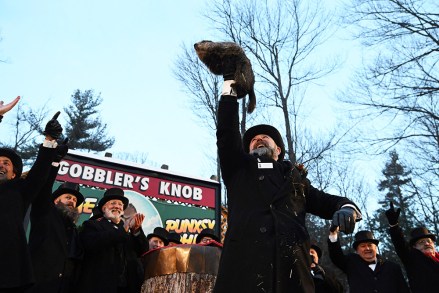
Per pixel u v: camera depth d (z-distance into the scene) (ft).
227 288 8.68
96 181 32.91
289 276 8.71
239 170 10.19
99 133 131.54
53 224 16.39
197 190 36.65
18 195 13.19
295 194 10.12
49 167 13.58
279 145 11.69
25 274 12.21
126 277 17.31
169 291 17.02
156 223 33.96
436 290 18.42
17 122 98.89
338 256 20.26
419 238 20.57
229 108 10.05
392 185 112.78
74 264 16.58
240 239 9.13
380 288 19.19
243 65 10.28
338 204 9.98
